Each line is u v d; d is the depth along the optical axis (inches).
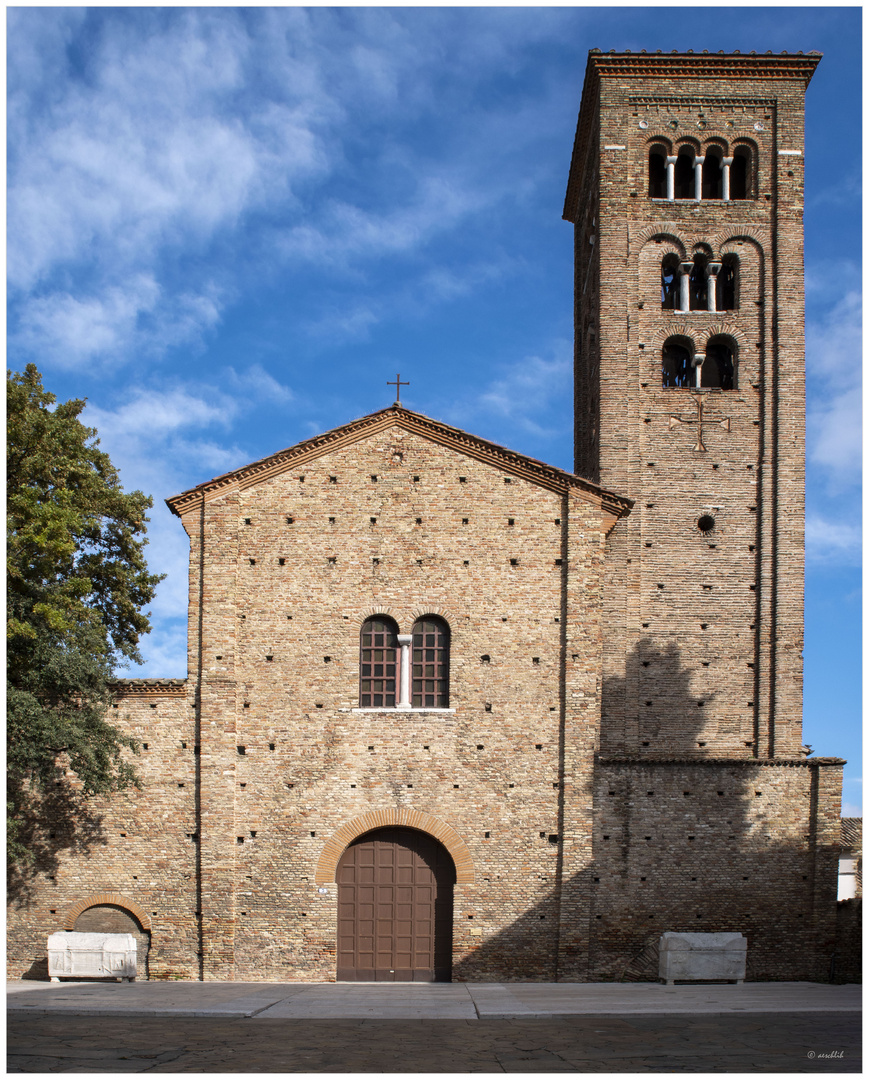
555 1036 751.1
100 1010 860.0
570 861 1184.2
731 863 1188.5
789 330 1574.8
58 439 1301.7
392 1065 637.9
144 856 1203.9
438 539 1280.8
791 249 1596.9
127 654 1473.9
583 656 1240.2
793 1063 647.8
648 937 1169.4
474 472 1296.8
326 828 1202.0
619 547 1481.3
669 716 1457.9
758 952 1168.8
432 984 1128.8
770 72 1638.8
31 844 1206.9
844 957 1167.6
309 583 1268.5
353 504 1289.4
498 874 1189.7
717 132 1641.2
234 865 1191.6
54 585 1245.7
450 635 1254.3
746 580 1505.9
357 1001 945.5
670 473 1535.4
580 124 1793.8
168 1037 740.0
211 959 1170.0
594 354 1679.4
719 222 1614.2
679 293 1616.6
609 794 1203.2
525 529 1282.0
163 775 1221.7
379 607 1262.3
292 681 1240.8
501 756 1219.2
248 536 1280.8
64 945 1143.0
